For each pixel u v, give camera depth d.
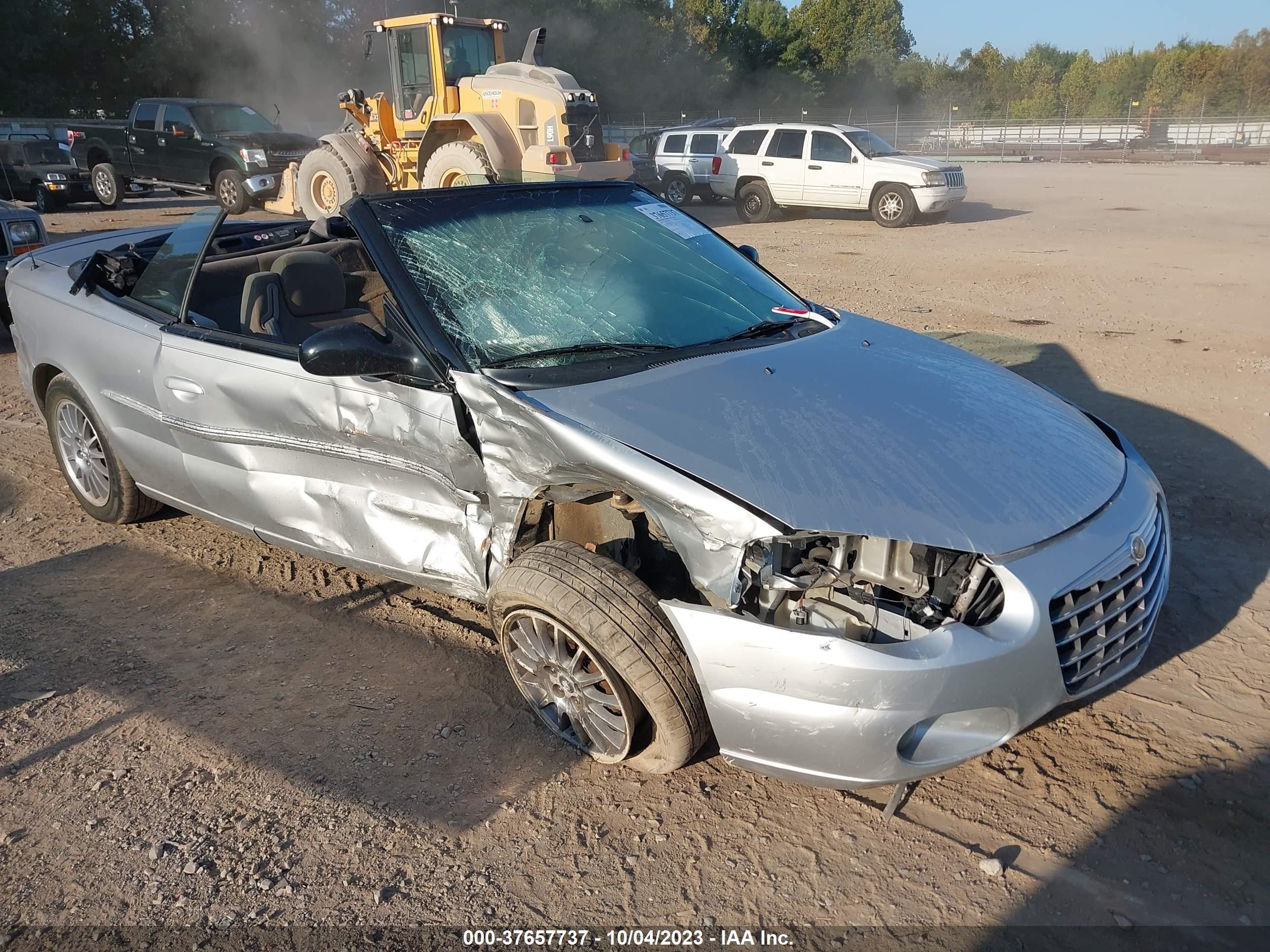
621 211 3.91
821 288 10.60
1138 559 2.59
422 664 3.51
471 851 2.61
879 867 2.51
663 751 2.70
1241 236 14.05
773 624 2.43
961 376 3.27
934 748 2.39
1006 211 18.67
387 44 13.50
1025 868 2.49
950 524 2.42
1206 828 2.61
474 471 3.02
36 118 33.41
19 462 5.62
